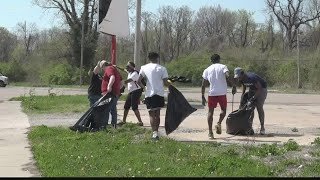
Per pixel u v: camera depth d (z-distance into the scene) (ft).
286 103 90.38
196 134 38.96
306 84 199.21
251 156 27.20
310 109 71.56
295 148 29.81
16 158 29.04
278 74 213.25
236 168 23.47
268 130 42.04
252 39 309.42
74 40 221.87
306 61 205.57
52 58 236.63
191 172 22.48
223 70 36.50
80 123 38.40
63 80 216.74
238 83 39.22
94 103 40.14
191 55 237.04
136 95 44.27
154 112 33.42
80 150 29.25
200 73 216.54
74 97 91.86
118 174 22.50
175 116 34.40
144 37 290.76
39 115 58.34
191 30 309.22
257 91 38.37
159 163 24.72
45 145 32.12
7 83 194.18
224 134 38.83
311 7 275.39
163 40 298.56
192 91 153.28
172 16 300.40
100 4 50.31
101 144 31.42
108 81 39.68
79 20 220.23
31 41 328.49
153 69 33.68
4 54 343.67
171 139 33.91
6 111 63.93
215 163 24.21
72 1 217.97
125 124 43.32
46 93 127.65
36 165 26.78
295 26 278.46
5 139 37.37
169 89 34.35
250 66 220.23
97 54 230.07
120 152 28.30
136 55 75.46
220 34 313.32
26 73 252.83
